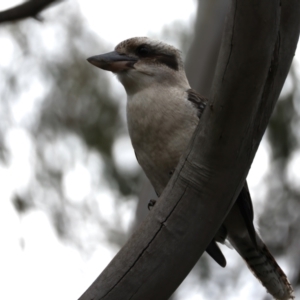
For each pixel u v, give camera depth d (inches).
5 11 343.9
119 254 247.4
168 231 244.7
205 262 517.7
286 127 511.2
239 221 324.5
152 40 334.6
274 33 217.0
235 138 231.3
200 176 239.9
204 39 435.8
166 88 319.9
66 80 527.8
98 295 244.5
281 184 526.9
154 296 248.1
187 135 306.7
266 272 339.9
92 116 521.0
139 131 316.5
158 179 324.5
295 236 528.4
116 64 328.2
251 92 223.0
